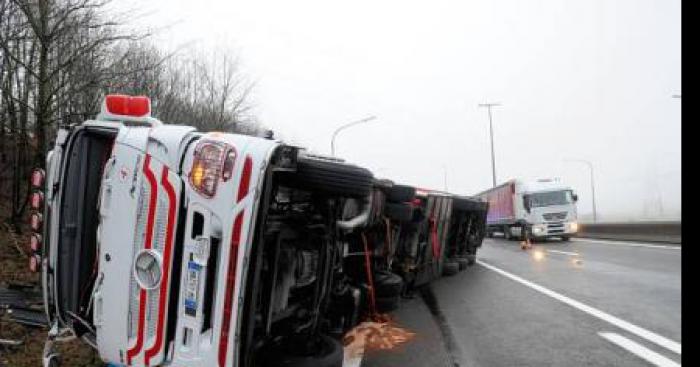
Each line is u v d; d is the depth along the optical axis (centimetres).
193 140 394
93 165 443
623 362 613
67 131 436
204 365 366
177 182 385
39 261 430
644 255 1858
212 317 369
